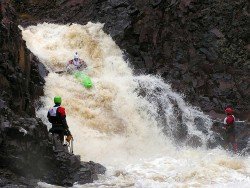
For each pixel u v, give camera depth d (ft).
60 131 76.74
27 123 65.16
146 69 132.77
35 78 106.73
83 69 124.88
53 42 135.64
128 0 145.48
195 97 123.75
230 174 75.05
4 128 60.44
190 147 108.47
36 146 63.82
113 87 118.11
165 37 134.92
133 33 138.82
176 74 128.06
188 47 131.34
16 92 78.18
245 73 124.47
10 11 93.40
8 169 60.59
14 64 85.51
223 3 132.05
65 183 64.69
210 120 116.67
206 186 66.85
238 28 128.98
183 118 118.62
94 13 150.41
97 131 102.06
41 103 103.09
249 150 105.81
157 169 78.54
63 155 68.49
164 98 121.70
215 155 92.89
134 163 84.02
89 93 113.29
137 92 120.06
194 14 133.80
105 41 138.82
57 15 160.76
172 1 137.39
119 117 110.11
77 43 136.46
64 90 111.75
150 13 139.23
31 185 59.16
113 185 66.18
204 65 127.75
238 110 120.26
